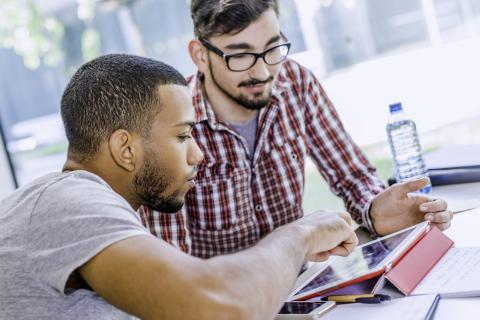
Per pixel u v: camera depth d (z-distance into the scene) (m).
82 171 0.96
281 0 2.74
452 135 2.77
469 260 1.12
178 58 2.95
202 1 1.54
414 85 2.78
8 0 3.06
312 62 2.79
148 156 0.99
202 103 1.66
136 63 1.01
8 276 0.90
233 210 1.71
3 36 3.06
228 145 1.69
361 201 1.65
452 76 2.71
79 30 3.04
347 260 1.20
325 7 2.75
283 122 1.76
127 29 2.99
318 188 3.10
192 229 1.74
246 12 1.48
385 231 1.46
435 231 1.23
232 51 1.52
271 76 1.56
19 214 0.92
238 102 1.58
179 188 1.03
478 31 2.66
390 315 0.96
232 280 0.82
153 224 1.58
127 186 1.01
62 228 0.86
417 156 1.77
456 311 0.94
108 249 0.81
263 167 1.75
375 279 1.05
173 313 0.78
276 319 1.02
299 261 0.95
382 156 2.83
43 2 3.05
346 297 1.05
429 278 1.09
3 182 3.01
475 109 2.71
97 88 0.99
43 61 3.08
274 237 0.98
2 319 0.90
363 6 2.73
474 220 1.36
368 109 2.82
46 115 3.12
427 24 2.70
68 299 0.91
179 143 1.01
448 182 1.72
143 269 0.79
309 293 1.08
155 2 2.92
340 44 2.78
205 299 0.78
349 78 2.80
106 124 0.98
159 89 0.99
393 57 2.75
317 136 1.83
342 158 1.81
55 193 0.90
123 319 0.97
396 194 1.46
